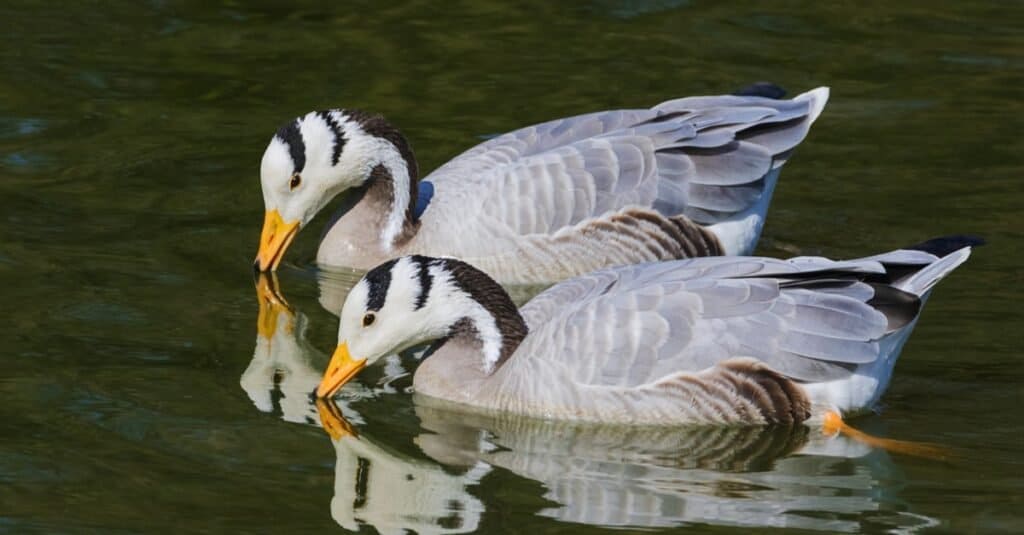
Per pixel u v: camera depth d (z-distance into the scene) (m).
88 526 11.70
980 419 13.52
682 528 11.76
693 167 17.16
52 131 20.42
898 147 19.89
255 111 21.14
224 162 19.80
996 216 17.88
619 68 22.42
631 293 13.87
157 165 19.64
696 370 13.47
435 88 21.83
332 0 24.92
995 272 16.42
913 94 21.39
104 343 15.00
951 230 17.58
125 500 12.12
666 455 13.18
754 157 17.20
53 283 16.31
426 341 14.98
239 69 22.41
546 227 17.06
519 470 12.90
